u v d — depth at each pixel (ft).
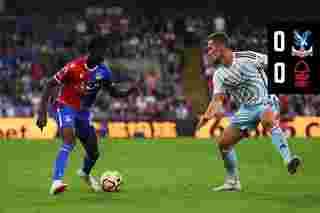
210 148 214.69
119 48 391.24
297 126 269.23
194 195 120.26
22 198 116.26
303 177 147.54
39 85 360.28
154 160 181.78
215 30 411.13
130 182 138.92
